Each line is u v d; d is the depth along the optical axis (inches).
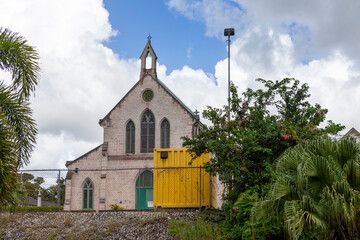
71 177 1754.4
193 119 1787.6
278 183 535.2
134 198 1732.3
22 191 573.9
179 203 989.2
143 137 1823.3
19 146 497.0
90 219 838.5
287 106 886.4
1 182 430.3
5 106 495.5
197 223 765.9
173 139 1790.1
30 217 847.7
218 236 706.2
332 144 536.4
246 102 864.9
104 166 1775.3
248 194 698.8
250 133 756.6
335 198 483.5
